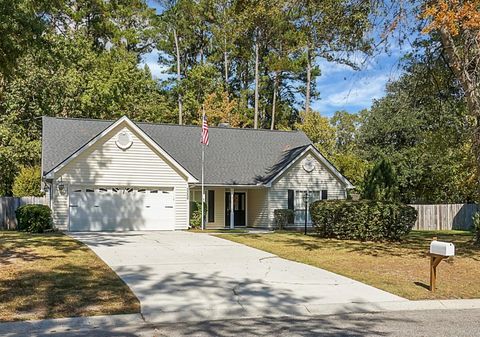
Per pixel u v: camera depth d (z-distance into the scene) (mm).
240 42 44812
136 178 24312
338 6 14227
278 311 8789
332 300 9469
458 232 26391
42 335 7059
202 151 27000
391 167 21781
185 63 51625
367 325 7805
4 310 8078
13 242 16531
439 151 23125
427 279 11570
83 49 37938
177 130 30141
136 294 9414
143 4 49281
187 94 46312
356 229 19156
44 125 26484
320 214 20281
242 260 13992
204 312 8508
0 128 30875
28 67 31406
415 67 17688
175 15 49188
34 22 13625
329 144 41312
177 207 24969
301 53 32906
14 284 9852
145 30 49281
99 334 7141
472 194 31875
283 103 51062
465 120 19500
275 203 27719
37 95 32781
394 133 36375
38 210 21875
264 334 7184
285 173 27969
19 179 29906
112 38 46000
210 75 48125
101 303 8680
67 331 7305
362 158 37750
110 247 16219
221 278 11281
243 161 29188
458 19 12211
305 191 28344
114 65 41094
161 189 24781
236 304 8984
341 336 7051
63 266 12000
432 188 34750
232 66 51188
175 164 24844
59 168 22844
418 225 32000
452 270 12672
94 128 27141
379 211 18906
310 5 14281
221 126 32562
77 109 35844
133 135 24328
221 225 29016
